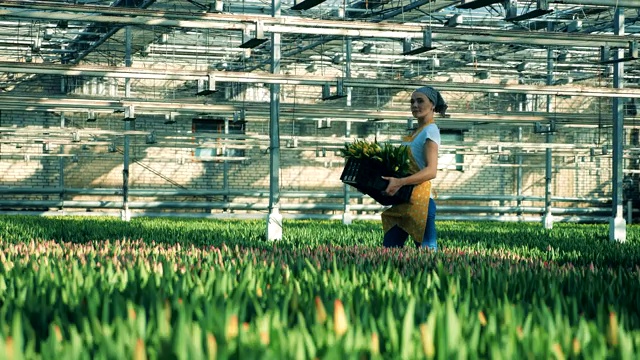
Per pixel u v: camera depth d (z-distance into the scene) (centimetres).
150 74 993
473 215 2650
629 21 1709
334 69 2439
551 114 1644
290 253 547
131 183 2391
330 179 2547
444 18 1697
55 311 254
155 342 203
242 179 2488
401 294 304
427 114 601
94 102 1493
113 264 413
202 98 2336
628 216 2617
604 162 2731
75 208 2311
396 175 578
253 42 870
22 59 2139
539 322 256
